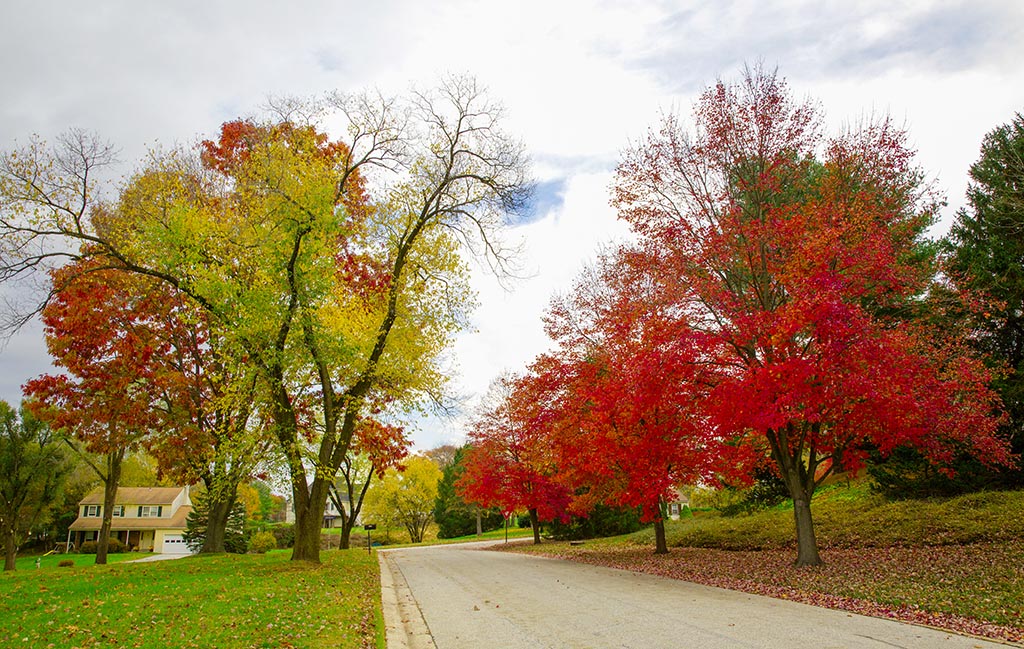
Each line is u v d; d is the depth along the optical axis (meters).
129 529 62.06
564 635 8.38
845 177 14.38
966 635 7.52
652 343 14.31
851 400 13.12
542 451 23.91
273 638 7.93
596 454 18.78
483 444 33.78
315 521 18.53
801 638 7.57
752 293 15.30
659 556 20.23
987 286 16.77
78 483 49.31
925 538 14.88
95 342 21.56
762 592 11.41
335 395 18.52
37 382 21.62
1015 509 14.73
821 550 16.36
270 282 15.80
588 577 15.49
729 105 15.23
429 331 19.25
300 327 15.75
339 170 19.69
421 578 17.06
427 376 19.09
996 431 15.37
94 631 8.30
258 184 17.45
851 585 11.07
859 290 13.11
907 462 18.34
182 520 63.81
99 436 22.84
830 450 14.34
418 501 56.91
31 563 45.62
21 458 30.94
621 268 18.27
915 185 17.38
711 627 8.38
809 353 13.39
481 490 32.84
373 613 10.52
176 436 22.03
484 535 56.00
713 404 13.81
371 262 19.27
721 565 15.89
